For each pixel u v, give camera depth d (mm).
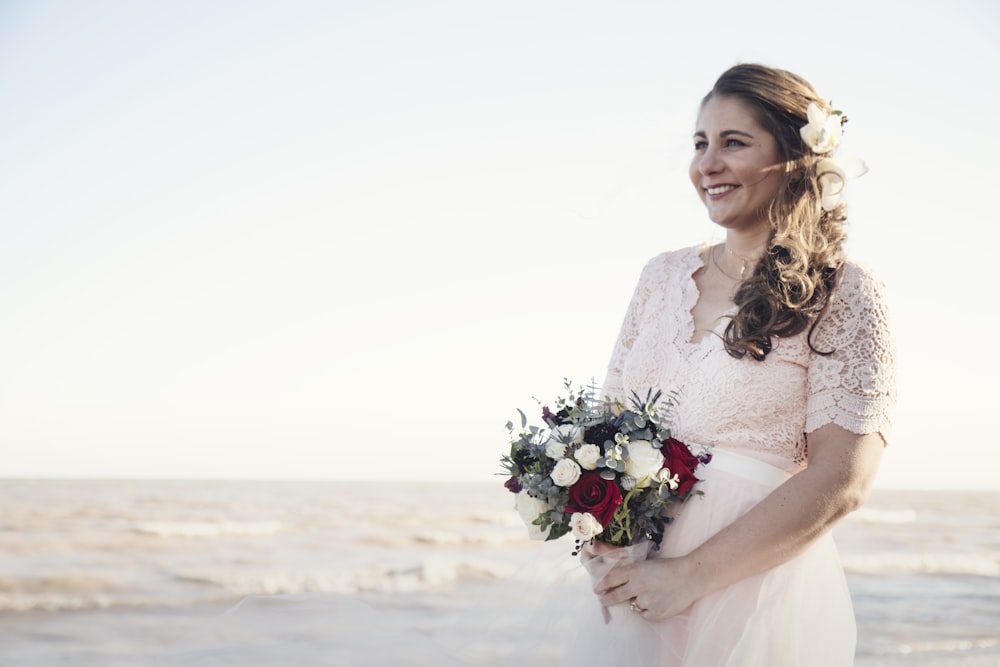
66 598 15039
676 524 2441
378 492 39156
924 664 8875
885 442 2332
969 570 19281
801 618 2320
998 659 9258
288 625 2617
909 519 33062
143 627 13109
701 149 2652
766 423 2430
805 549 2291
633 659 2352
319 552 20844
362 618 2646
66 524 24234
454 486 45750
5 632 12555
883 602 15062
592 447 2371
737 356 2418
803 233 2457
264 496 35438
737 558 2273
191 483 42281
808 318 2381
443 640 2553
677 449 2389
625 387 2711
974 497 44969
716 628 2273
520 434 2545
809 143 2490
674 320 2646
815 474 2293
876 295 2387
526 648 2510
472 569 17922
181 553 20156
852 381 2320
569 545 2639
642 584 2320
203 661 2443
